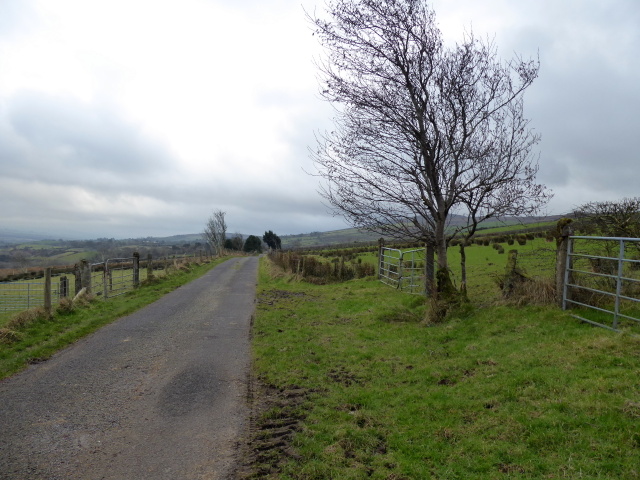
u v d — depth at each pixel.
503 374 5.80
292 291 17.50
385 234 10.19
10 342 8.62
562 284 8.08
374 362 7.25
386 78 9.41
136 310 13.02
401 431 4.67
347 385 6.29
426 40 9.02
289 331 9.78
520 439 4.12
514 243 33.19
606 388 4.70
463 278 10.11
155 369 7.18
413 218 10.01
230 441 4.59
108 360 7.73
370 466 3.98
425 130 9.50
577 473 3.45
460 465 3.87
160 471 4.00
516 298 9.06
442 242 9.93
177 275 24.22
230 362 7.57
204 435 4.75
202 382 6.53
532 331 7.28
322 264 22.44
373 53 9.34
